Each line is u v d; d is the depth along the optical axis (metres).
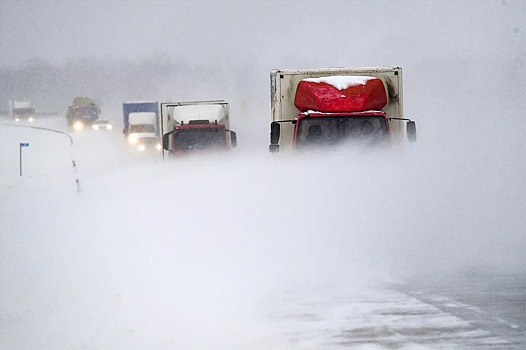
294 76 60.44
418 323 23.88
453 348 20.81
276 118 60.69
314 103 56.47
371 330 23.33
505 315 24.42
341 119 54.84
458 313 24.97
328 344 22.00
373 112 55.16
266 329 24.14
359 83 57.22
